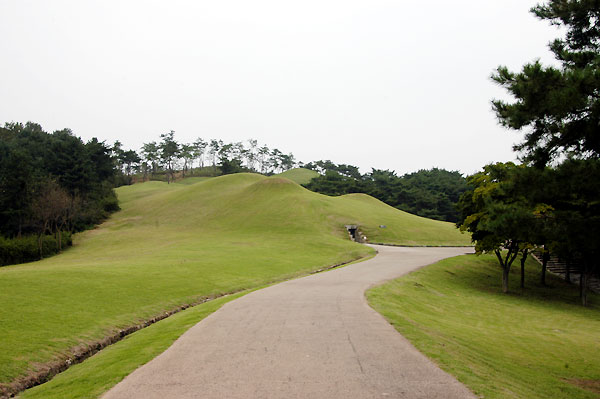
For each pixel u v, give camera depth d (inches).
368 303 597.6
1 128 4857.3
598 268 1380.4
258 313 520.7
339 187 5044.3
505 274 1224.2
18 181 2202.3
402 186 4813.0
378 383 265.9
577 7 434.0
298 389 255.0
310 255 1566.2
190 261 1227.2
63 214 2308.1
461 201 1357.0
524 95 398.3
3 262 1739.7
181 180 6102.4
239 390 255.0
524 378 375.2
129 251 1809.8
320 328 430.3
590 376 452.8
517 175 440.5
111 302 682.2
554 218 454.3
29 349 450.0
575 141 415.5
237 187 3634.4
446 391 253.9
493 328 681.0
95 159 3587.6
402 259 1504.7
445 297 937.5
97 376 318.0
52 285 757.3
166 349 369.4
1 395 358.0
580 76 363.6
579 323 864.3
